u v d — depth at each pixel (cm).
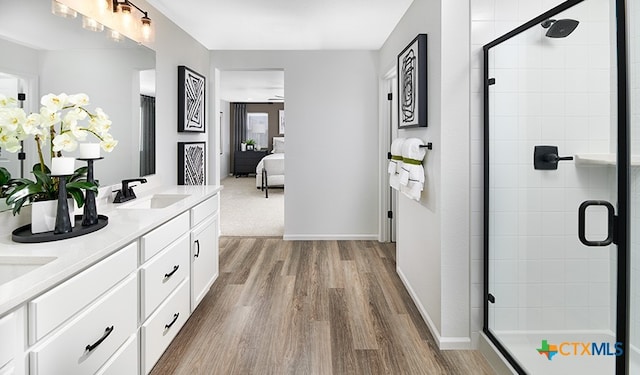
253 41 417
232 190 902
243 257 400
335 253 416
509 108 205
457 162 219
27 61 176
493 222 213
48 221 161
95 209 176
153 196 273
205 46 438
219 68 457
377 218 473
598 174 184
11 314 102
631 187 142
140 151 280
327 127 464
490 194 214
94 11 225
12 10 169
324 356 214
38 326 111
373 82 461
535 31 194
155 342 193
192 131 384
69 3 204
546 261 193
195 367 202
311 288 315
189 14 330
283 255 408
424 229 260
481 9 215
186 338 232
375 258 399
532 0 215
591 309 182
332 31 382
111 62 240
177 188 310
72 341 127
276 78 715
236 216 606
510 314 205
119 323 158
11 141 158
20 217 172
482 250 220
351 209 471
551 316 191
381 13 330
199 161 403
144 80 286
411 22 299
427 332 242
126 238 158
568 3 168
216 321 255
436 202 229
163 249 204
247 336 235
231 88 861
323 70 460
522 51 199
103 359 146
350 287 318
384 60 426
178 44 359
